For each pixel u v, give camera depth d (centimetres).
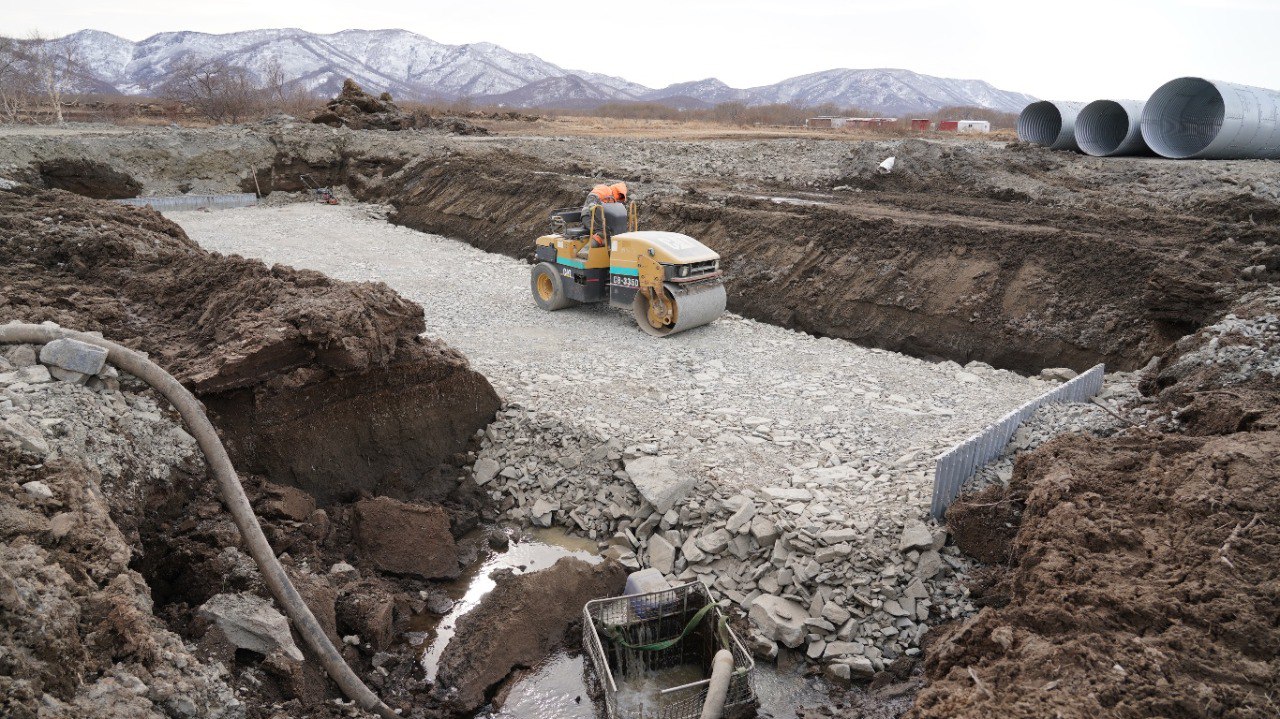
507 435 977
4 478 509
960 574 719
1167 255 1213
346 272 1691
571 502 887
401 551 770
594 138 3117
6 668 369
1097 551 552
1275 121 2155
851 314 1385
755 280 1519
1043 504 621
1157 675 423
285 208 2497
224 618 557
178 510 656
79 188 2397
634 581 712
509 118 5266
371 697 586
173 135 2623
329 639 612
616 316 1438
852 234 1507
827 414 1030
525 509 893
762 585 736
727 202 1809
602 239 1369
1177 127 2291
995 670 459
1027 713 408
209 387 727
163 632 492
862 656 662
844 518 770
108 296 923
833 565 728
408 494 888
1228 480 588
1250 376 858
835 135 3841
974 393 1113
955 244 1404
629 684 654
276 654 549
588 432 936
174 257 1038
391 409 893
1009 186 2002
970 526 724
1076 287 1246
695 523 810
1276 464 596
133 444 641
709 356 1241
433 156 2580
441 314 1415
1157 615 467
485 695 635
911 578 717
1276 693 409
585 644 666
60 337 667
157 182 2536
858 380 1159
